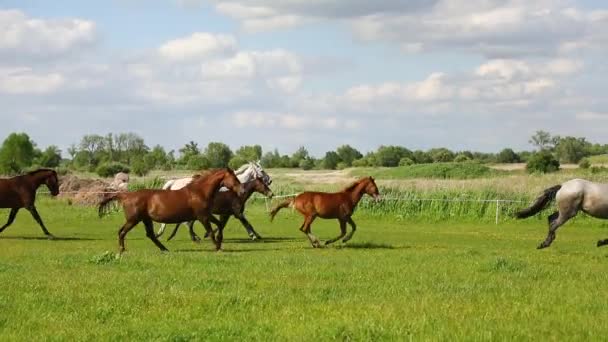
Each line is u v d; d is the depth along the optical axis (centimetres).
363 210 3519
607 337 845
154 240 1981
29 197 2466
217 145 8375
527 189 3538
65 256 1720
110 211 3706
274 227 3003
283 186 4338
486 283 1271
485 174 5647
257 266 1513
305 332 878
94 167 10231
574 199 1988
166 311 1023
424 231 2834
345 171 8981
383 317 951
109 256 1609
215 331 884
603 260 1719
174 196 1936
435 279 1327
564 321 938
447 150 10562
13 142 8281
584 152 11269
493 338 838
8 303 1087
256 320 962
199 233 2745
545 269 1465
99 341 857
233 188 1970
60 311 1040
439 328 888
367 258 1708
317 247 2095
